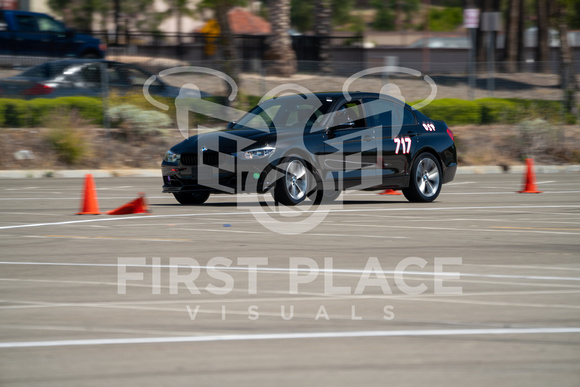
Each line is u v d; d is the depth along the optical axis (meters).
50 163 48.66
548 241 22.38
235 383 10.36
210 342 12.30
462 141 56.62
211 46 77.94
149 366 11.08
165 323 13.44
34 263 18.84
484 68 74.25
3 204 31.69
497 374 10.77
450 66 100.00
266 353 11.70
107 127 51.41
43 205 31.36
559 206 31.64
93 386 10.26
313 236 23.12
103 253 20.17
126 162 50.66
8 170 47.19
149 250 20.64
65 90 53.91
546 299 15.33
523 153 56.91
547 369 11.01
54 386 10.26
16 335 12.68
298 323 13.47
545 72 65.88
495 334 12.80
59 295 15.54
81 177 46.91
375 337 12.60
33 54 66.44
